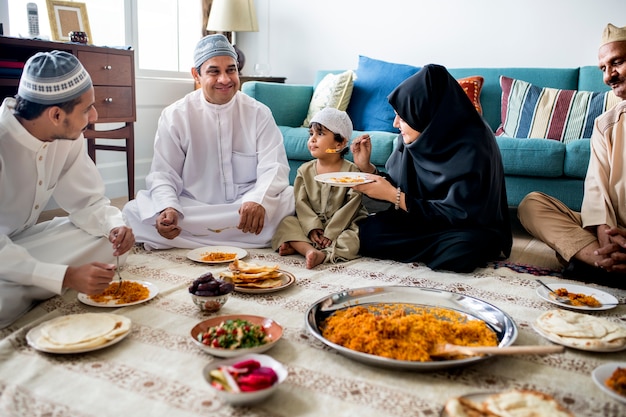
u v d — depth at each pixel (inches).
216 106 104.3
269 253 99.0
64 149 75.2
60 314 66.6
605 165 87.5
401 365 51.5
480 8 168.6
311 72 197.5
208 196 107.3
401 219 96.0
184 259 93.2
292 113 164.2
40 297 69.8
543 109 139.9
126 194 170.1
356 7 185.6
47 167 73.4
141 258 93.1
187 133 104.3
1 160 66.9
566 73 150.2
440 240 90.5
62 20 130.2
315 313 63.5
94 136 128.5
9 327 64.1
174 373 53.3
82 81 66.9
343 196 100.8
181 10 188.2
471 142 88.3
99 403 48.1
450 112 88.7
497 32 167.8
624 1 152.6
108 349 57.8
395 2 179.5
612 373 51.7
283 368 51.0
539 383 52.6
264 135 108.9
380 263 93.8
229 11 181.0
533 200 94.1
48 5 128.0
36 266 64.1
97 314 63.2
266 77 186.7
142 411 47.0
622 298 78.0
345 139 103.8
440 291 69.5
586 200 88.9
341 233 97.3
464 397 46.3
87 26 136.0
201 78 103.3
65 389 50.2
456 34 172.9
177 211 96.7
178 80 185.3
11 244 65.2
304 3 193.6
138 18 172.4
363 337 55.9
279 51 200.8
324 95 158.7
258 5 200.7
